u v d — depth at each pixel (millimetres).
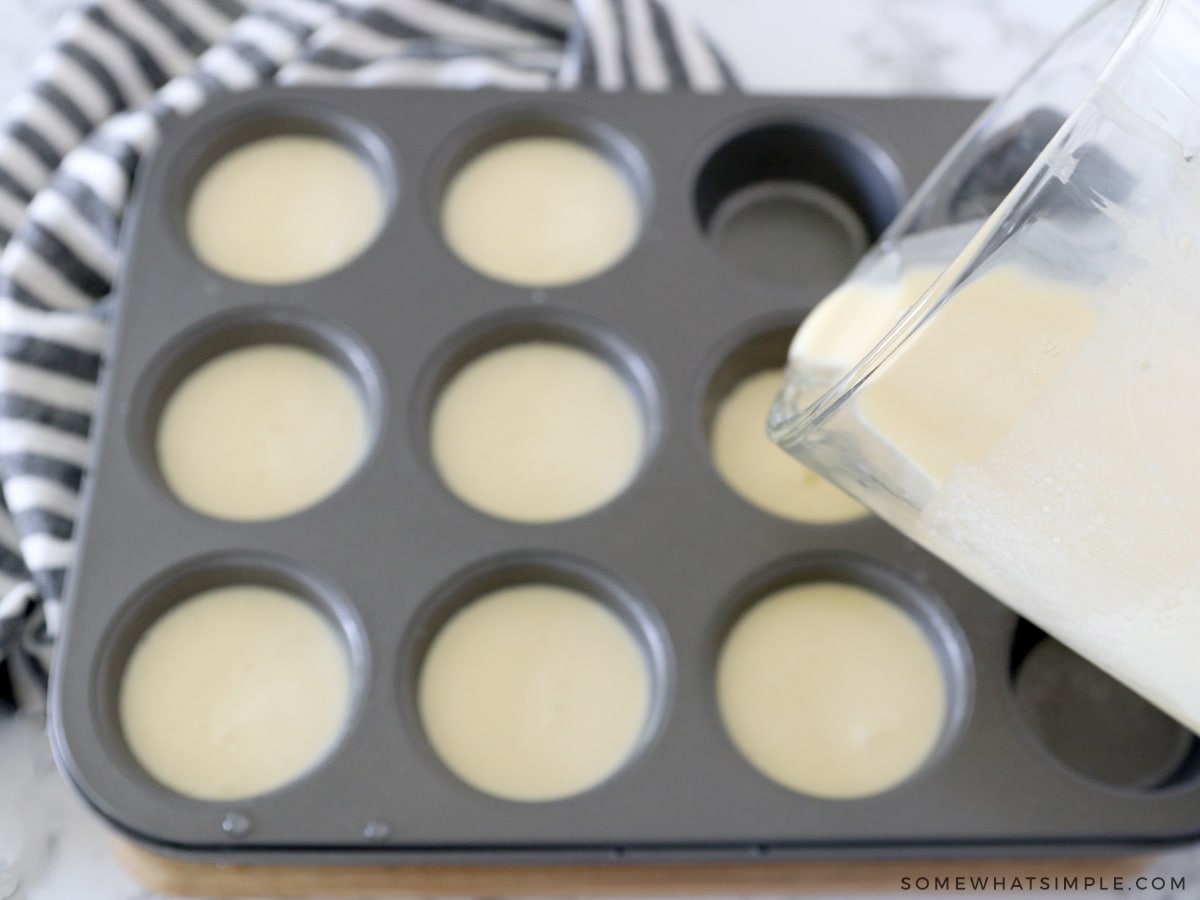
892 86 928
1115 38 718
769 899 746
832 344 741
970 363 650
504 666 742
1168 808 711
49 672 796
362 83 861
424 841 699
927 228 755
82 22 880
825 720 737
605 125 827
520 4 891
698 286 794
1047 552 671
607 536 748
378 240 798
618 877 723
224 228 819
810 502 774
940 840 708
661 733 717
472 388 791
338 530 746
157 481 755
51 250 834
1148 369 640
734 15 935
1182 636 669
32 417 806
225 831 696
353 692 729
